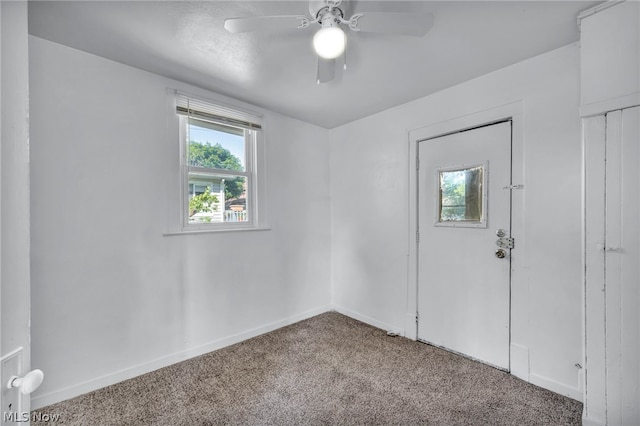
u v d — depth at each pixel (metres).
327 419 1.59
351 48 1.77
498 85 2.05
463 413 1.63
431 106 2.46
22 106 0.84
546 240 1.84
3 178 0.77
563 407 1.67
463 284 2.28
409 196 2.64
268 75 2.12
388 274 2.82
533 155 1.89
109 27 1.57
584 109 1.45
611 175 1.39
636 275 1.33
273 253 2.86
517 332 1.98
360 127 3.07
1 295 0.76
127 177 1.99
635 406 1.34
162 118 2.15
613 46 1.38
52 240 1.70
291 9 1.45
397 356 2.29
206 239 2.38
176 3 1.39
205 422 1.58
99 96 1.87
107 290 1.90
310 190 3.20
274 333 2.76
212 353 2.36
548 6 1.42
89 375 1.83
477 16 1.48
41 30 1.59
